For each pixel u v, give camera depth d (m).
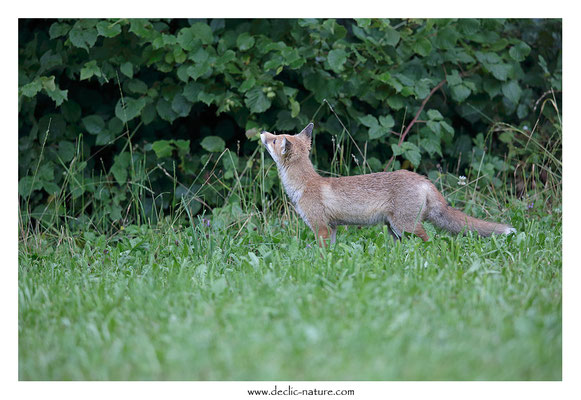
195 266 8.73
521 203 11.63
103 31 11.26
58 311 7.06
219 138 12.01
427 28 11.92
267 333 6.05
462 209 11.83
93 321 6.67
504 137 12.86
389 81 11.69
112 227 11.99
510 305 6.60
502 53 12.84
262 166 11.57
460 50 12.75
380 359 5.56
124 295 7.50
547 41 13.34
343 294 6.77
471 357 5.54
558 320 6.27
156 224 11.91
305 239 10.28
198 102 12.58
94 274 8.84
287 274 7.95
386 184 9.72
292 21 11.89
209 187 12.34
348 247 8.77
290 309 6.48
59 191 11.91
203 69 11.48
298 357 5.63
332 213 9.91
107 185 12.56
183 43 11.51
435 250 8.70
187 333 6.09
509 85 12.64
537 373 5.47
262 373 5.51
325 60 11.86
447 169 13.06
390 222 9.75
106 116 12.67
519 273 7.76
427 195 9.59
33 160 12.26
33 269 9.27
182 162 12.23
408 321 6.14
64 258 9.88
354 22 12.75
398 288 7.10
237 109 12.12
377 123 11.92
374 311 6.44
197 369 5.64
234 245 9.73
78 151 12.09
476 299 6.64
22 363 6.05
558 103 13.50
